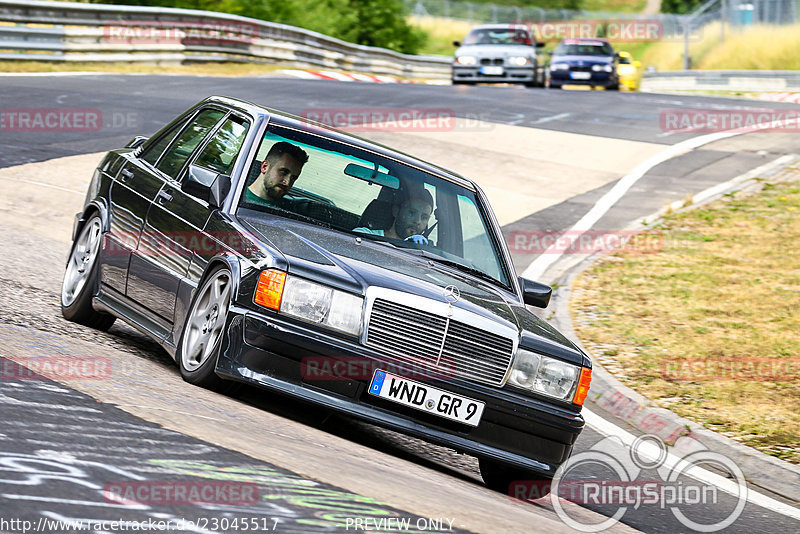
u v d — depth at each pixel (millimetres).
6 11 62594
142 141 20562
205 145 17906
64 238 27766
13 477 8641
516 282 17766
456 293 15352
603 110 66250
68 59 66375
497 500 13922
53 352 14719
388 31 128375
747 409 22719
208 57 77688
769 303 31188
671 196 45000
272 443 12078
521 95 71875
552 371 15328
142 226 17594
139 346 18188
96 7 67750
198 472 9867
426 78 111812
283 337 14117
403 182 17688
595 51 89562
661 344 27234
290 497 9688
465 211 18266
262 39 83312
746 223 40812
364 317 14383
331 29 120750
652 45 164250
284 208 16375
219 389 14922
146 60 72438
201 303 15406
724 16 144375
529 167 47750
